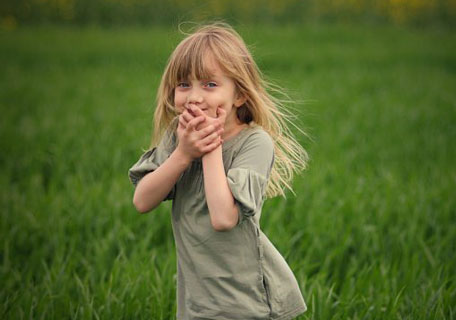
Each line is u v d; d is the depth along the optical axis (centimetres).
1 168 793
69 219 577
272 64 1667
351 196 638
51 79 1467
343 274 509
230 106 277
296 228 586
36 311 405
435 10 2891
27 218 577
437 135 976
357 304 429
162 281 442
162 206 604
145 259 474
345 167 775
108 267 505
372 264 468
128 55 1844
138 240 560
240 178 262
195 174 282
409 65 1719
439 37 2455
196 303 284
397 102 1230
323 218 583
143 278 437
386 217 598
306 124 1012
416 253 495
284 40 2181
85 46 2034
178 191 288
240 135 286
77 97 1259
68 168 785
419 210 604
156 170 274
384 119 1082
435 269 480
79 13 2828
